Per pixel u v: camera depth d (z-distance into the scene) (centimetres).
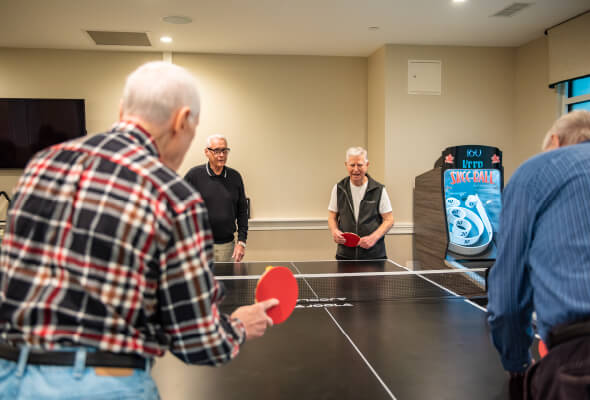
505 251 119
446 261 459
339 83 558
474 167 471
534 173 117
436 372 150
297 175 555
